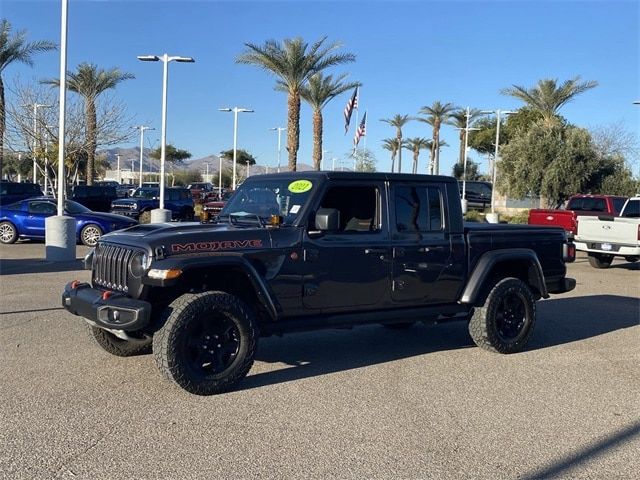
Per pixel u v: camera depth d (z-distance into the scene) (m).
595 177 33.59
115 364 6.71
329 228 6.11
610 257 17.58
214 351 5.88
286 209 6.52
